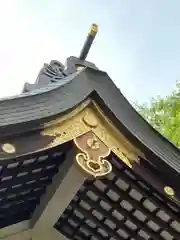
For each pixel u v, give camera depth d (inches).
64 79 154.3
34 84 163.2
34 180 150.6
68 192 148.3
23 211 162.2
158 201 150.3
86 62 172.2
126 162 141.5
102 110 140.1
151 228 162.9
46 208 155.1
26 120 124.6
